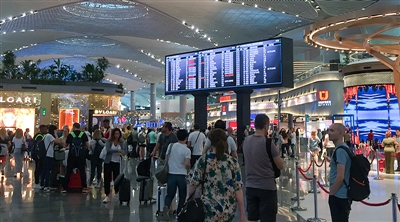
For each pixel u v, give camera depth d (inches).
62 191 337.1
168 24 1188.5
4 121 935.0
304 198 325.4
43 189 352.5
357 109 930.1
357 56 1187.9
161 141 299.4
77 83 994.1
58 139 351.9
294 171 533.0
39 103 962.7
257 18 1099.3
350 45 522.3
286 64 580.7
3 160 395.5
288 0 901.8
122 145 319.3
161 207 253.1
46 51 1722.4
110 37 1434.5
